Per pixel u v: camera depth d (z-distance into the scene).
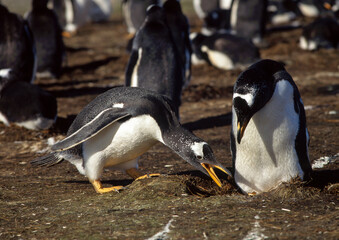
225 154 11.65
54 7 43.97
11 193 9.06
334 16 41.34
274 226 6.73
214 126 14.96
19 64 20.36
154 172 10.34
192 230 6.69
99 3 52.72
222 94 20.22
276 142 7.84
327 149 11.52
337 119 14.52
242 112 7.20
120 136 8.25
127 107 8.19
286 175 8.20
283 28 38.50
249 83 7.15
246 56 25.27
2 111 14.99
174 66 14.05
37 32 24.56
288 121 7.73
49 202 8.42
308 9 45.28
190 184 8.72
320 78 22.03
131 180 10.01
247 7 31.11
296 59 26.83
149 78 13.78
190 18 51.25
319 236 6.32
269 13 44.75
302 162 8.27
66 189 9.31
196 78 23.92
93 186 9.12
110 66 27.91
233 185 8.91
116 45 35.66
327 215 7.10
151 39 14.01
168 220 7.12
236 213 7.29
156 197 8.16
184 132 8.20
